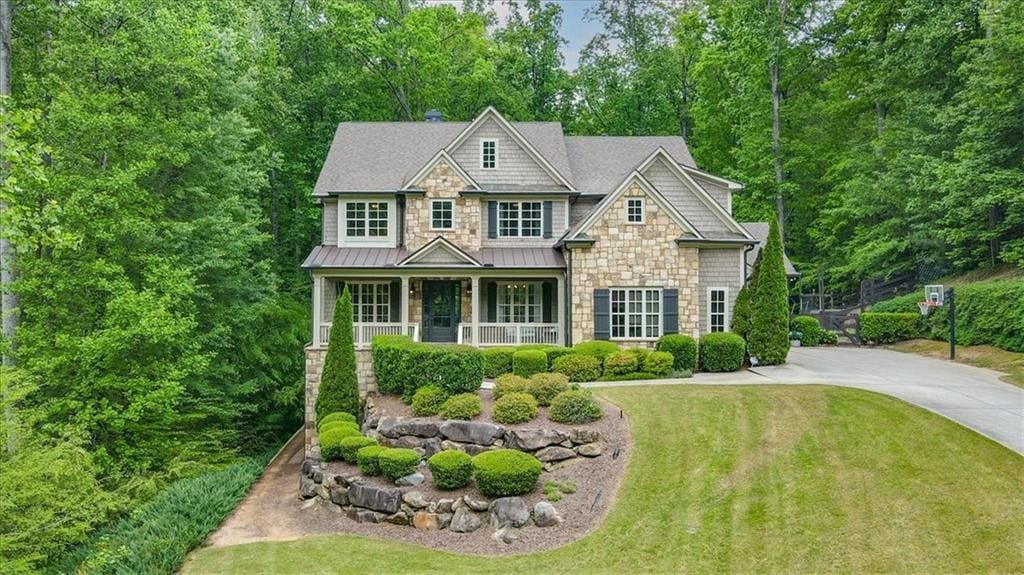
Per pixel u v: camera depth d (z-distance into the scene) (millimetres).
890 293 29000
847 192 31516
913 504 9211
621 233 20125
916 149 26859
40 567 11133
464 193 22266
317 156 30641
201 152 18172
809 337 26125
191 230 16750
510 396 13227
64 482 11234
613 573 8781
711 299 21156
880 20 30438
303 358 24234
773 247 19531
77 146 15109
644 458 11617
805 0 33562
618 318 20125
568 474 11648
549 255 22047
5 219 8133
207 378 19062
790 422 12312
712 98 37188
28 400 14469
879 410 12500
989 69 21641
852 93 34562
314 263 21203
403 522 11312
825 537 8797
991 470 9820
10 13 14992
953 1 25797
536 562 9430
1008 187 21578
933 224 25891
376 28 33469
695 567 8641
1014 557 7898
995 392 14297
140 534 11414
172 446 16578
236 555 10617
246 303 20875
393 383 15984
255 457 19672
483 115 23312
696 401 13812
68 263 15016
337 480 12781
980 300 20734
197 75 17375
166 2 18766
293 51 31016
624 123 40469
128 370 15562
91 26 16266
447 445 12820
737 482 10477
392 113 35562
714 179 23844
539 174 23328
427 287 22922
